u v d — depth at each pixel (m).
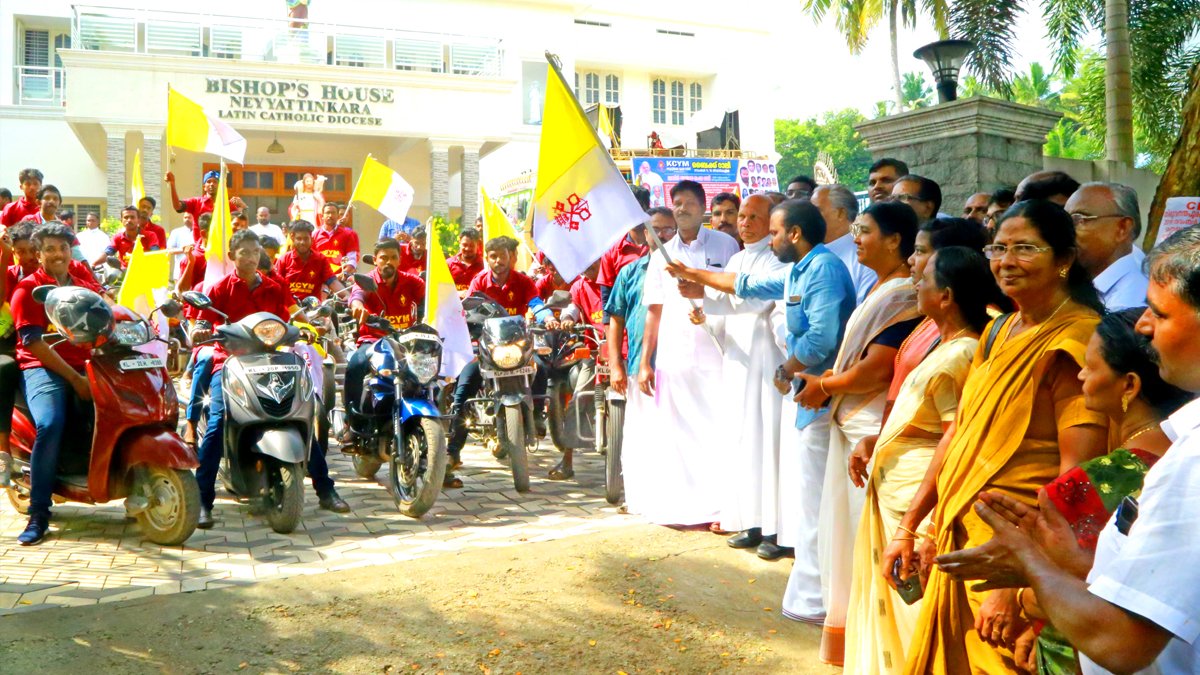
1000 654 2.70
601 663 3.91
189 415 5.96
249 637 3.99
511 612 4.31
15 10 23.66
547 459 7.94
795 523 4.92
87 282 5.73
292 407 5.59
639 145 29.92
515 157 27.06
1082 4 15.82
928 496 3.02
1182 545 1.61
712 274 4.91
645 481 5.84
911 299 3.70
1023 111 9.05
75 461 5.56
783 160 56.03
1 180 23.47
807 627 4.29
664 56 29.84
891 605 3.27
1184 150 9.04
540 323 7.12
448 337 6.62
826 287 4.28
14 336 5.53
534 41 27.62
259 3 25.48
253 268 6.08
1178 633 1.58
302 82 21.88
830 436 3.96
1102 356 2.25
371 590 4.49
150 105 20.91
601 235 4.89
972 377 2.89
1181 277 1.75
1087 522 2.13
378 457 6.45
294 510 5.51
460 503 6.38
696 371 5.66
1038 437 2.69
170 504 5.24
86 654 3.78
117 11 21.05
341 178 24.89
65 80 22.03
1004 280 2.77
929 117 9.11
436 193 23.14
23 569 4.80
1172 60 15.55
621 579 4.73
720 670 3.90
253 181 24.12
